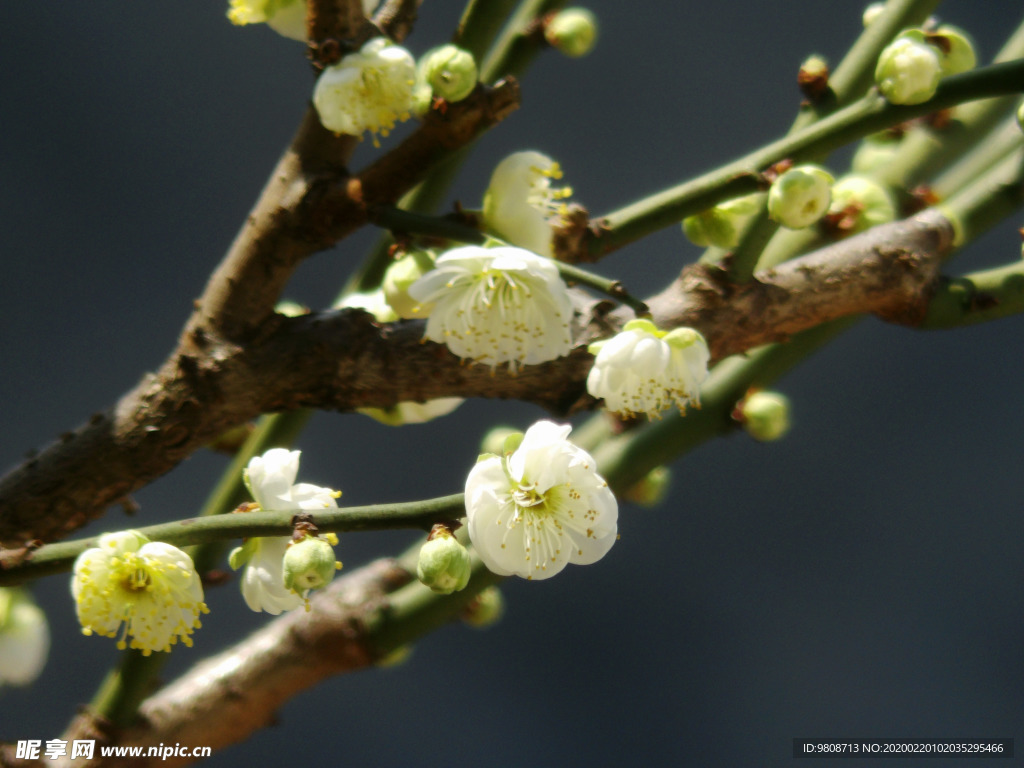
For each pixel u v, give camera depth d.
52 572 1.30
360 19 1.33
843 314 1.36
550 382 1.34
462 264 1.31
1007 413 3.16
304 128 1.34
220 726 1.41
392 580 1.42
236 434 1.40
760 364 1.39
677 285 1.35
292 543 1.29
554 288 1.30
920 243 1.36
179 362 1.34
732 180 1.33
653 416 1.31
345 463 3.06
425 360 1.34
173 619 1.30
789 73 3.26
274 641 1.41
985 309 1.37
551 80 3.24
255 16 1.34
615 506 1.30
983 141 1.41
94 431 1.34
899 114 1.32
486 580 1.39
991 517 3.07
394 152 1.33
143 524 2.79
